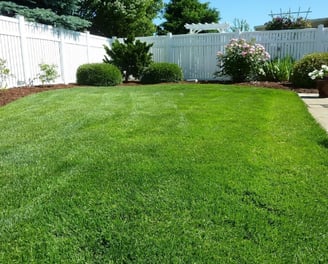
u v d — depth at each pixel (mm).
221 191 1940
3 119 4070
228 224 1601
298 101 5465
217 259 1345
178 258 1355
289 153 2633
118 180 2102
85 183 2068
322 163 2412
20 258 1367
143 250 1407
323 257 1353
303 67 7938
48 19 10383
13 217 1686
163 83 9445
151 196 1884
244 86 7957
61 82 8805
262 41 9961
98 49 10734
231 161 2438
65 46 8898
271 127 3514
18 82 7148
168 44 11203
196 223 1612
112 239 1487
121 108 4684
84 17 15305
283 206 1763
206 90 6863
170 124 3615
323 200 1832
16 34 7016
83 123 3744
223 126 3533
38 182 2109
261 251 1392
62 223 1621
